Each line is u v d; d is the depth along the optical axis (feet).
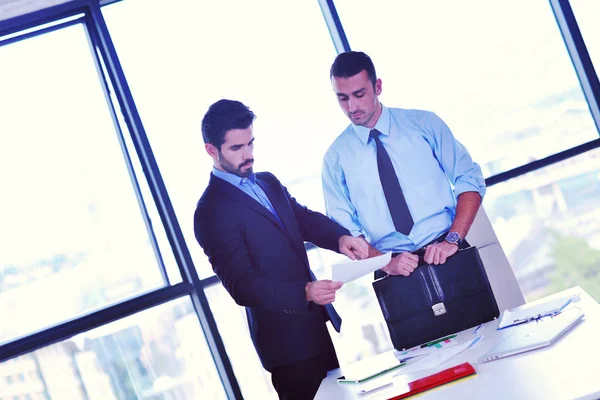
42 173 11.96
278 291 9.27
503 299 10.39
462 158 10.28
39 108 12.08
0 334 11.57
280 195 10.02
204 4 12.47
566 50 12.64
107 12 12.31
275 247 9.62
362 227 10.75
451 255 8.29
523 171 12.41
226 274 9.53
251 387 11.99
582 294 7.52
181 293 11.92
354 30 12.53
